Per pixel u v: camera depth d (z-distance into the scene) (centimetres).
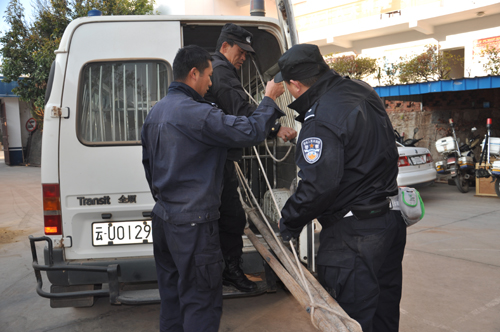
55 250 258
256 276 287
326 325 154
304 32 1457
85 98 262
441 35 1223
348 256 167
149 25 264
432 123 954
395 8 1230
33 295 341
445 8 1120
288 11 240
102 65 263
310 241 261
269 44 319
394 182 178
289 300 319
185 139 178
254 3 306
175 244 179
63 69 258
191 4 1352
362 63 1126
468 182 802
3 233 561
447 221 567
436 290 330
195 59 187
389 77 1085
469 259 405
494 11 1085
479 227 531
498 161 695
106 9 1194
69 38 259
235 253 261
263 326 277
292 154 302
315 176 155
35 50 1244
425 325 272
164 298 200
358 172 164
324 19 1402
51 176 256
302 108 173
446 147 779
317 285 184
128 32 263
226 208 254
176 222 178
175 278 201
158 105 189
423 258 410
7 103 1866
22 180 1239
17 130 1894
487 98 868
